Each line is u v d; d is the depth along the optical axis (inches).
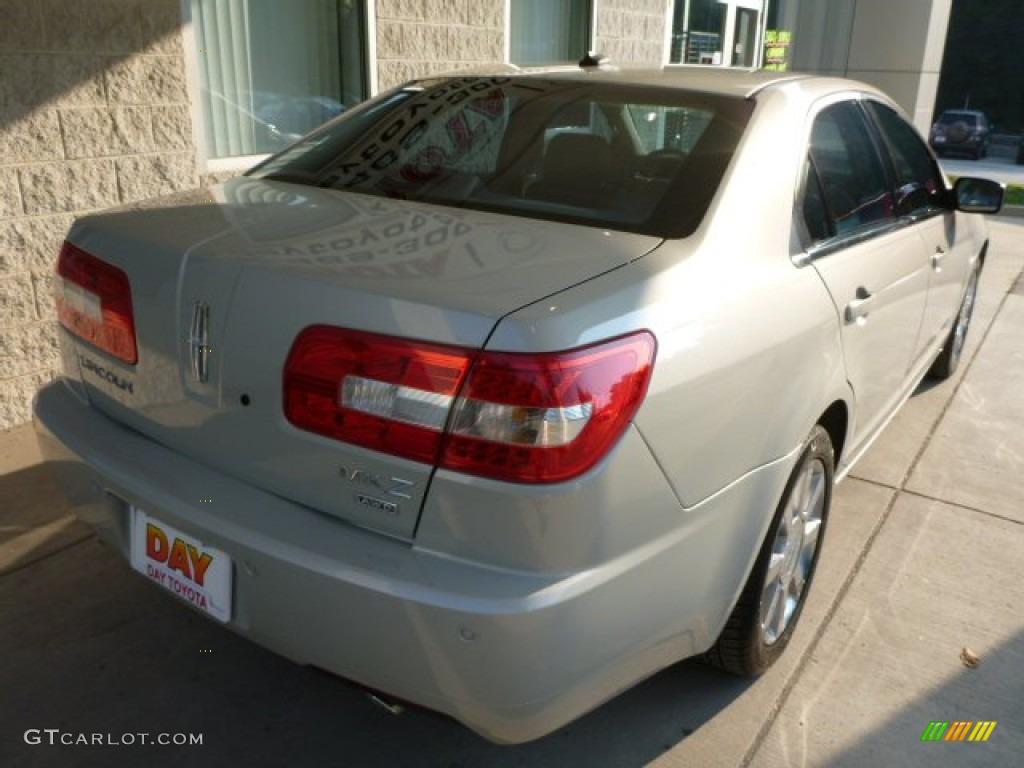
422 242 79.4
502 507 65.7
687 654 84.6
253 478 75.7
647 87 108.1
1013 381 208.1
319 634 70.9
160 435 82.6
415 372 66.4
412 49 228.7
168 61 171.5
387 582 66.7
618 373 68.6
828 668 105.4
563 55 303.0
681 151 95.9
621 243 81.8
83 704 95.1
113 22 160.6
